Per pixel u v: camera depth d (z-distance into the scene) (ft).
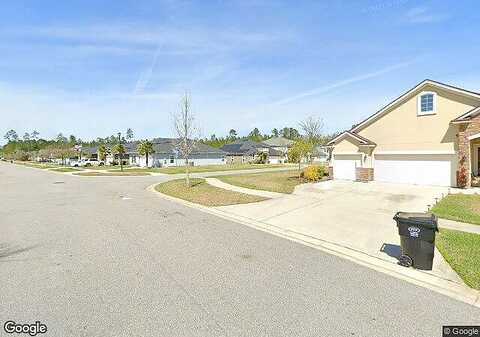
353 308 15.17
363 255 23.00
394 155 66.33
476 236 26.14
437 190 53.78
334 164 76.38
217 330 13.23
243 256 22.81
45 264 20.94
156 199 52.42
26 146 381.81
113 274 19.21
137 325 13.58
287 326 13.57
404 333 13.08
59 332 13.04
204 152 193.47
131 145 226.38
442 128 59.21
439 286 17.61
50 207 44.04
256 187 63.36
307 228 30.99
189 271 19.80
